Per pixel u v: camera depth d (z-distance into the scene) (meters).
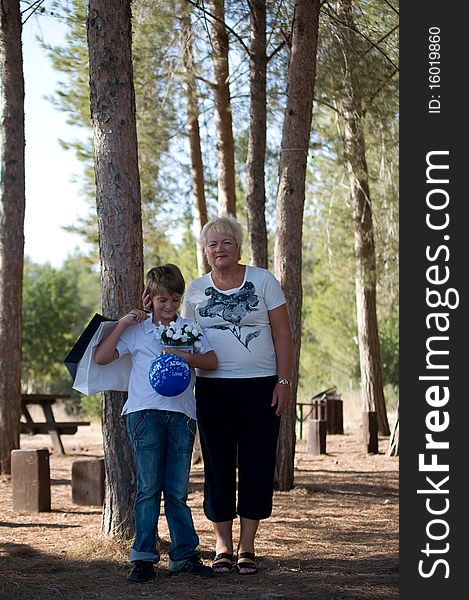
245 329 5.38
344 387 31.00
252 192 11.52
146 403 5.27
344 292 29.14
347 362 30.45
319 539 6.88
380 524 7.74
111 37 6.16
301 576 5.36
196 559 5.37
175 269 5.46
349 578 5.32
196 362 5.27
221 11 12.79
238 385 5.37
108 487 6.18
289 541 6.75
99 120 6.16
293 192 9.72
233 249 5.39
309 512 8.40
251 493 5.39
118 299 6.07
